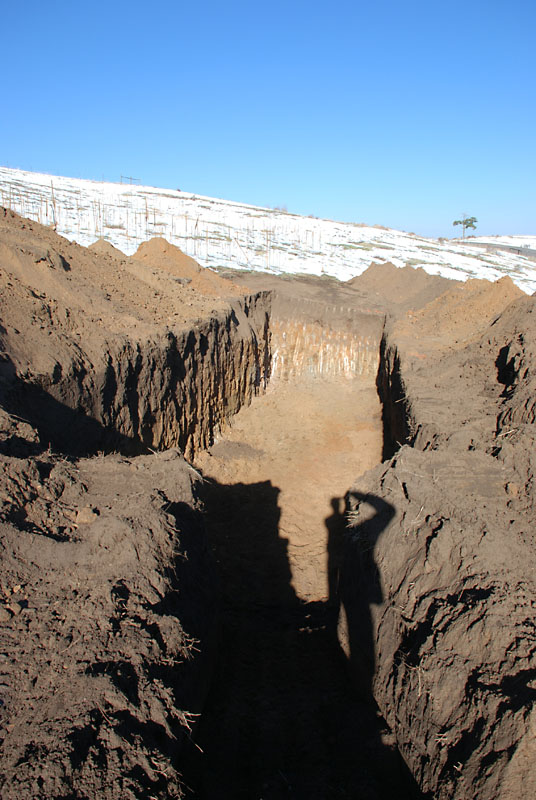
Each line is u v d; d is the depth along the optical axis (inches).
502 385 451.2
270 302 930.1
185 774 183.2
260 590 420.8
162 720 163.3
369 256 1657.2
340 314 919.7
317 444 704.4
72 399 351.6
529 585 215.2
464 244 2647.6
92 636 173.5
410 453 314.7
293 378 909.8
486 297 738.8
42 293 419.2
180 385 536.4
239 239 1631.4
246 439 690.2
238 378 753.0
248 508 541.3
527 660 181.8
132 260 693.3
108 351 406.9
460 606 215.6
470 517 254.8
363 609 285.9
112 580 197.8
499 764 159.9
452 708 193.0
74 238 1224.8
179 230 1605.6
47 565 197.6
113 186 2596.0
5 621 172.6
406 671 224.7
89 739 142.3
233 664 309.9
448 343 668.1
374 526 297.0
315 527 519.8
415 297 1037.2
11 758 132.0
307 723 265.6
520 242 3447.3
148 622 189.6
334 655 330.0
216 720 245.9
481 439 350.9
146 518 231.0
